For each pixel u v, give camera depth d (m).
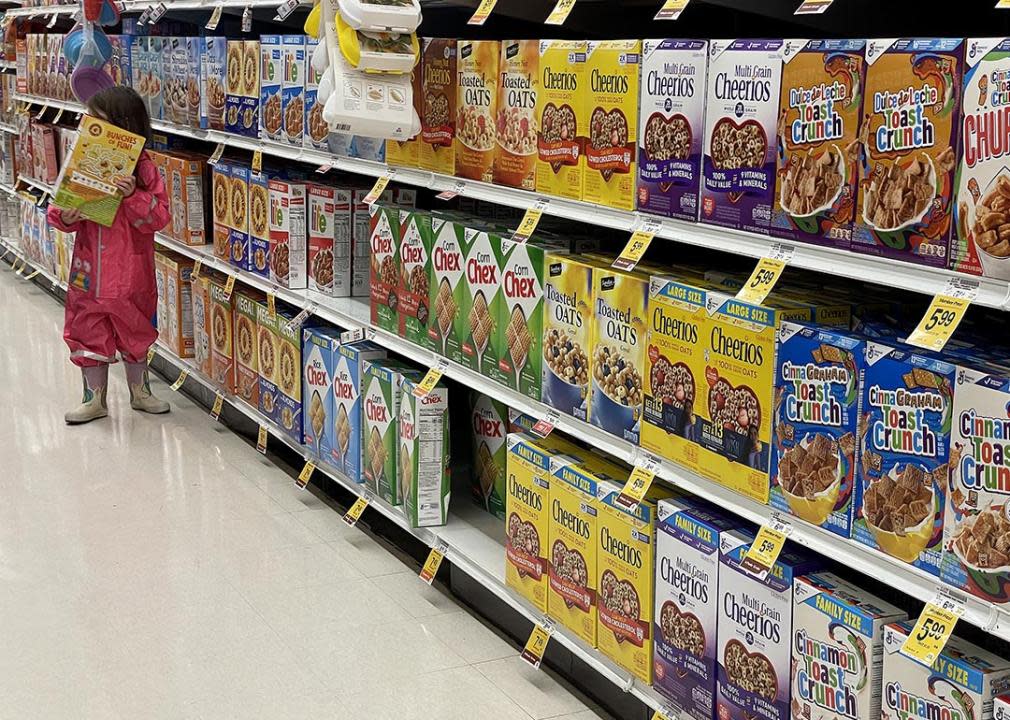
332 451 4.35
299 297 4.59
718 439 2.45
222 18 6.02
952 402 1.90
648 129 2.58
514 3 3.40
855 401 2.09
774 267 2.22
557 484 3.04
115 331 5.47
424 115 3.51
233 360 5.29
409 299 3.78
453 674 3.22
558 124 2.89
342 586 3.80
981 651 1.95
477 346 3.39
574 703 3.08
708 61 2.38
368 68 3.25
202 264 5.75
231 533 4.21
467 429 4.29
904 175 1.95
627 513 2.76
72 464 4.91
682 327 2.53
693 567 2.55
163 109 5.78
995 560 1.84
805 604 2.23
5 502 4.43
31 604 3.58
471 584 3.70
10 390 5.96
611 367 2.80
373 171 3.88
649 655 2.75
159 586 3.74
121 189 5.10
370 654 3.32
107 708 2.99
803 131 2.15
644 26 3.50
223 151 5.63
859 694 2.11
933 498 1.95
